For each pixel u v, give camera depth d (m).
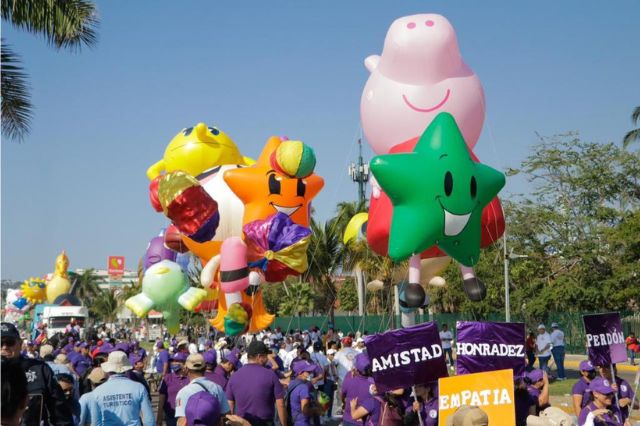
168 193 16.45
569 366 26.80
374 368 7.70
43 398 6.30
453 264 38.69
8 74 15.95
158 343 19.12
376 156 12.10
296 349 15.12
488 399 7.45
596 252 35.69
